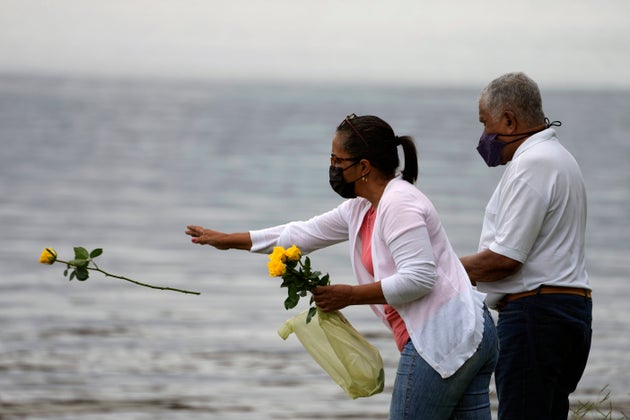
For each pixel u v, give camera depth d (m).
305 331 12.18
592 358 43.88
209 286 68.38
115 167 184.50
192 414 36.16
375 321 53.00
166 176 168.50
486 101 13.33
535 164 12.76
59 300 62.09
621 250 83.88
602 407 31.70
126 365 44.53
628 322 53.06
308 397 38.75
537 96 13.13
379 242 11.62
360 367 11.93
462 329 11.33
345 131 11.85
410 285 11.19
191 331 52.84
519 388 12.93
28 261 78.88
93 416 35.75
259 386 40.59
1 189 141.75
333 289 11.55
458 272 11.65
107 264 78.75
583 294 12.95
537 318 12.81
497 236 12.98
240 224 108.50
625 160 187.50
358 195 12.05
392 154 11.88
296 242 13.17
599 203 120.88
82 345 48.91
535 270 12.84
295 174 173.38
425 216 11.47
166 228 103.19
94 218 110.88
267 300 62.97
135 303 61.25
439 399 11.33
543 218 12.73
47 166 183.38
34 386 40.44
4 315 56.66
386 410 36.47
